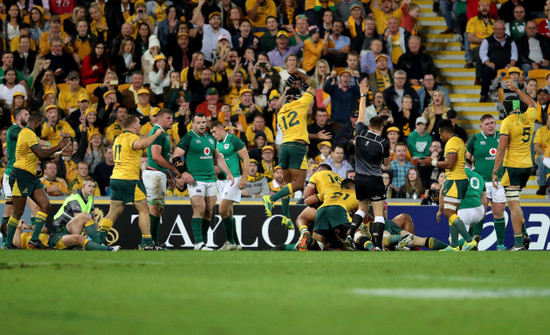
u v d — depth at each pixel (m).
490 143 46.19
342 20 70.94
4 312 14.88
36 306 15.71
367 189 39.00
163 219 50.88
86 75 65.38
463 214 44.31
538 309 15.33
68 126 59.06
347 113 62.03
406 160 56.59
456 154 40.91
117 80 62.28
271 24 68.25
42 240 43.41
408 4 70.31
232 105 63.16
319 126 59.59
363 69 66.62
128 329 12.85
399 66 66.94
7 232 43.22
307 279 21.34
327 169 46.47
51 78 62.75
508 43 68.62
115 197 40.94
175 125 58.25
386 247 44.22
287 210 45.22
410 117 61.31
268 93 62.91
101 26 67.31
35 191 42.91
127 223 50.66
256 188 53.97
